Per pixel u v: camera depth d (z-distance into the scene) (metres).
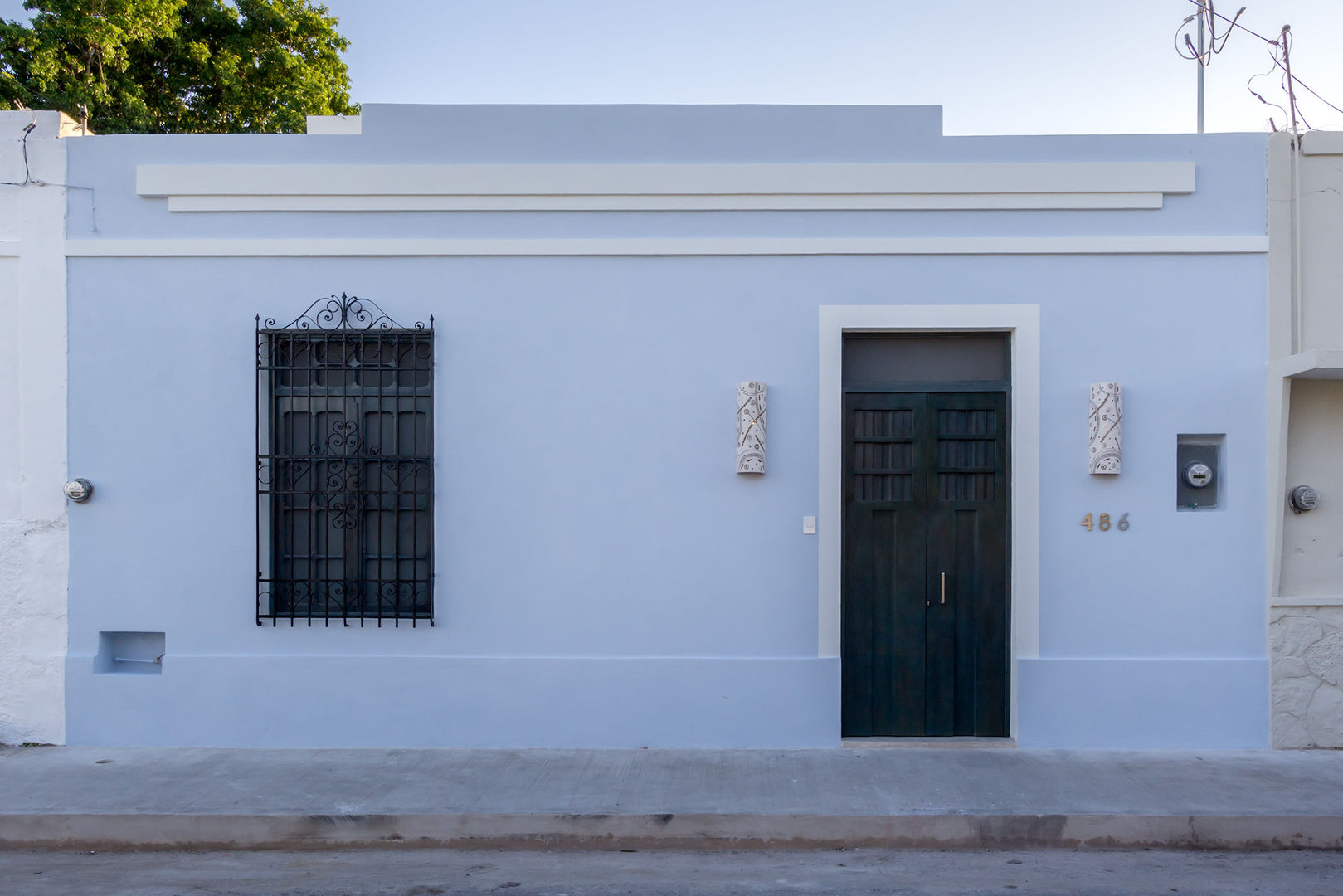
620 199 6.26
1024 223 6.24
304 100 15.34
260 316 6.30
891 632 6.34
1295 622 6.14
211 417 6.29
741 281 6.27
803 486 6.22
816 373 6.25
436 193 6.27
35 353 6.28
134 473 6.27
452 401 6.29
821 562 6.18
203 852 4.91
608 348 6.27
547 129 6.28
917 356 6.47
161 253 6.27
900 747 6.14
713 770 5.70
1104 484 6.19
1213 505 6.27
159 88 14.63
